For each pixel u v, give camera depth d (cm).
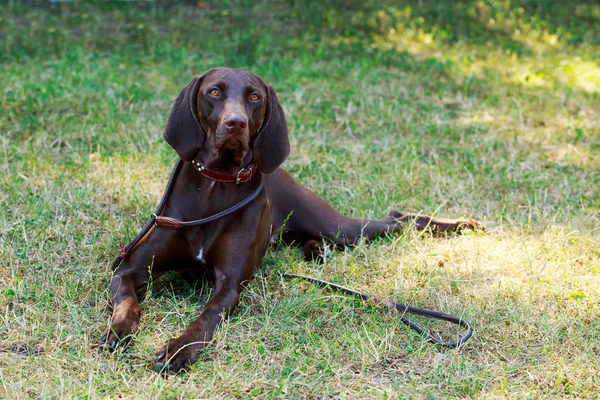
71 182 564
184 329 379
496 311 407
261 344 367
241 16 1098
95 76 810
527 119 761
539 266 467
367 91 810
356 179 598
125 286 395
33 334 369
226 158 402
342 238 498
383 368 357
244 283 413
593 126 746
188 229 414
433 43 1034
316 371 350
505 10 1195
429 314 398
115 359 352
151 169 597
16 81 777
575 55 1023
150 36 993
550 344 375
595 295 429
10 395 319
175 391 327
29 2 1112
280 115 423
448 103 800
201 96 403
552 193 588
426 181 601
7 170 577
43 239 465
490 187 600
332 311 403
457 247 494
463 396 337
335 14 1124
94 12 1083
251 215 418
